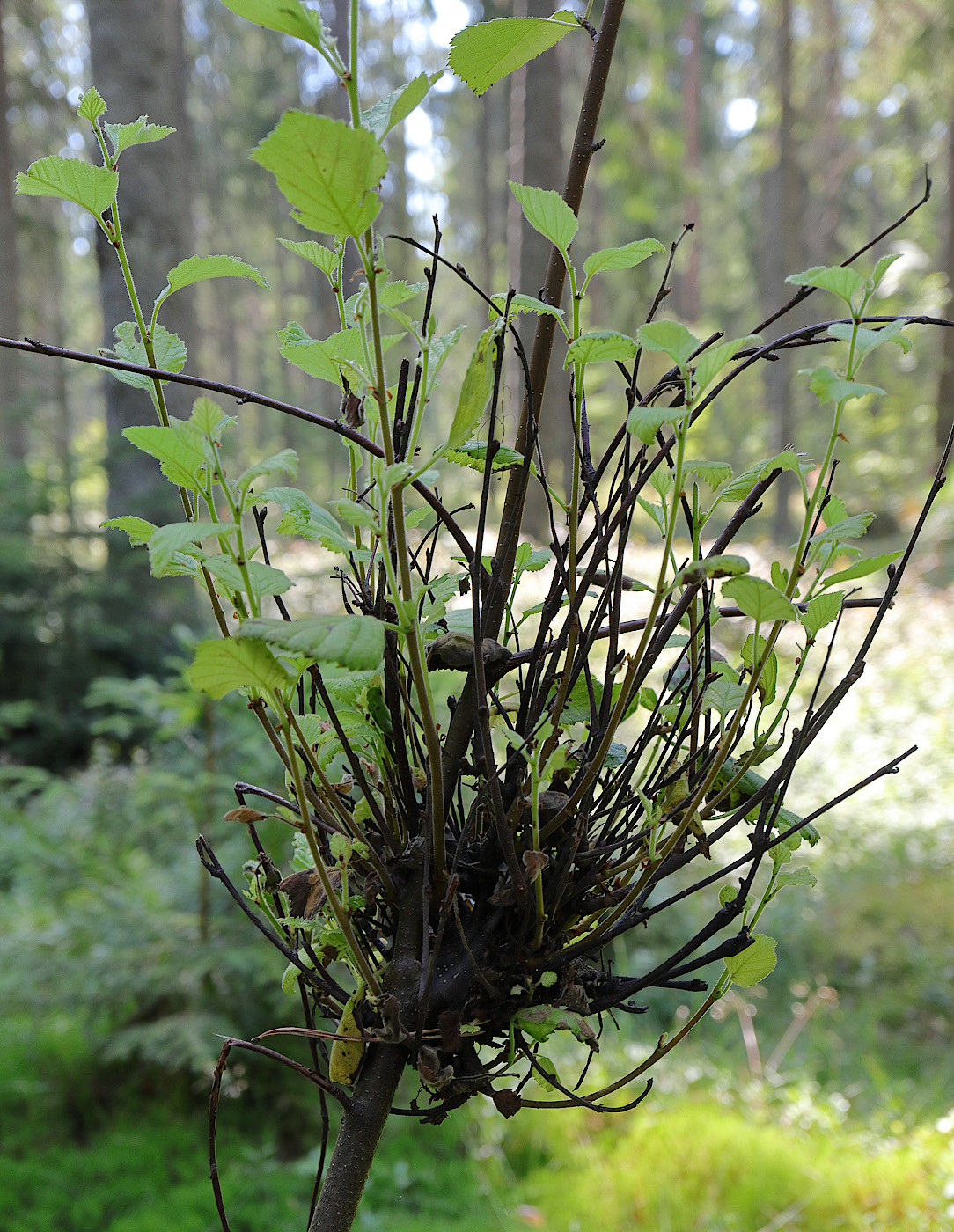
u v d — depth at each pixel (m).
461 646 0.67
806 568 0.65
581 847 0.70
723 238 24.03
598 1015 0.73
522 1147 2.88
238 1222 2.54
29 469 6.64
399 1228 2.49
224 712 2.95
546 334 0.73
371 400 0.71
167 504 6.46
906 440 13.69
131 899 3.09
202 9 18.80
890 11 10.97
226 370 22.95
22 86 11.72
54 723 6.13
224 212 21.53
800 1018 3.41
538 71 7.86
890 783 5.39
